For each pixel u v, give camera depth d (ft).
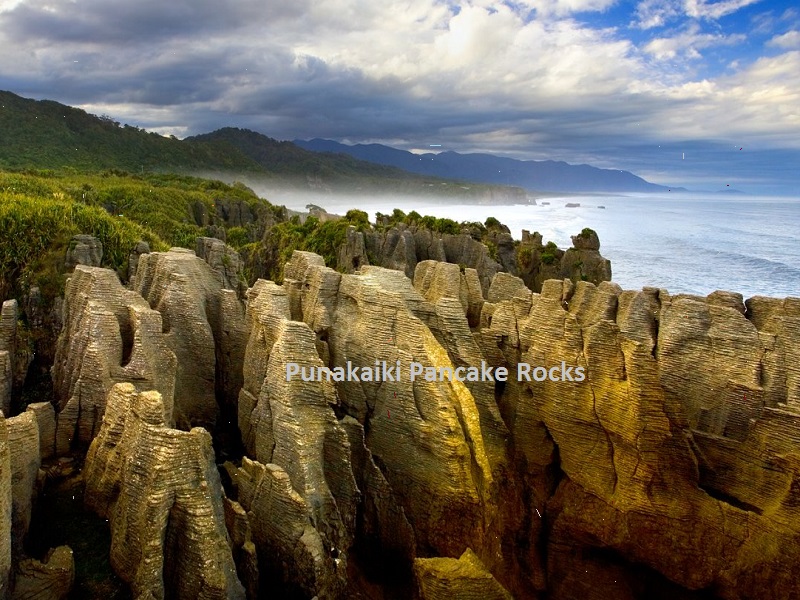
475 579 48.34
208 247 107.45
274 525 44.52
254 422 53.93
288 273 76.84
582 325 68.85
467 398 54.24
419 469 54.60
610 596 61.41
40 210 96.89
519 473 64.03
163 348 55.36
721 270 311.27
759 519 53.26
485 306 72.49
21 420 42.83
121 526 38.50
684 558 56.54
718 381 58.44
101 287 59.31
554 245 167.12
